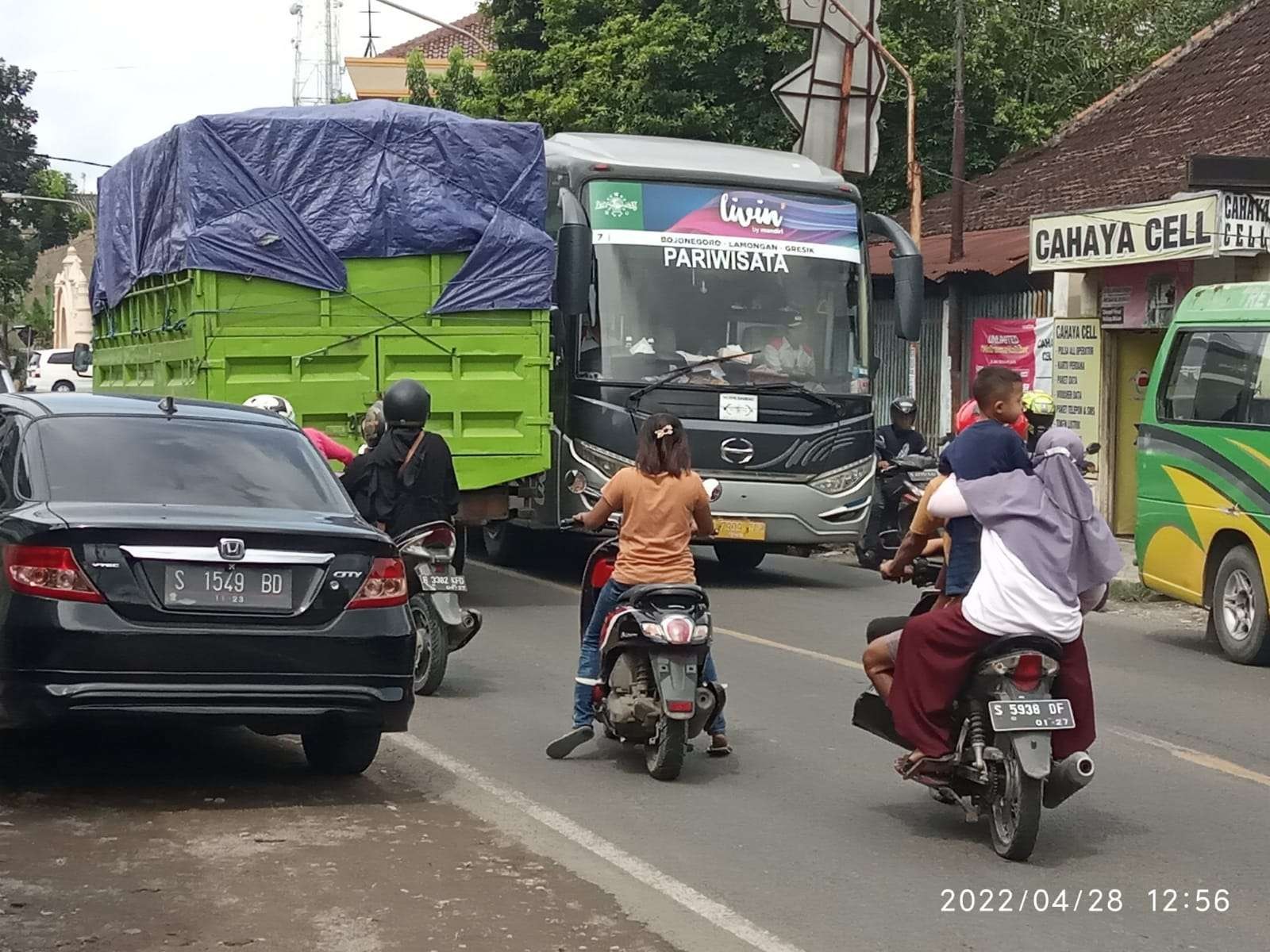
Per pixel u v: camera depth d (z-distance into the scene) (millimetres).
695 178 15859
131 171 16297
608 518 9375
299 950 6535
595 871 7543
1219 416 13188
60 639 7801
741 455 15477
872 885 7477
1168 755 9766
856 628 13852
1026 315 22750
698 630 8938
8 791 8508
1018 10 32969
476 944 6637
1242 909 7281
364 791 8711
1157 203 18109
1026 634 7723
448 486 10984
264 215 13781
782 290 15914
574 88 30344
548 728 10125
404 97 55531
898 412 17953
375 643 8266
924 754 7957
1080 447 7910
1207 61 26766
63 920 6770
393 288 14086
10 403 9180
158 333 15289
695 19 29688
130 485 8453
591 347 15391
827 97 22719
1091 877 7641
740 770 9320
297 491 8773
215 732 9945
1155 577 13938
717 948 6703
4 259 63594
